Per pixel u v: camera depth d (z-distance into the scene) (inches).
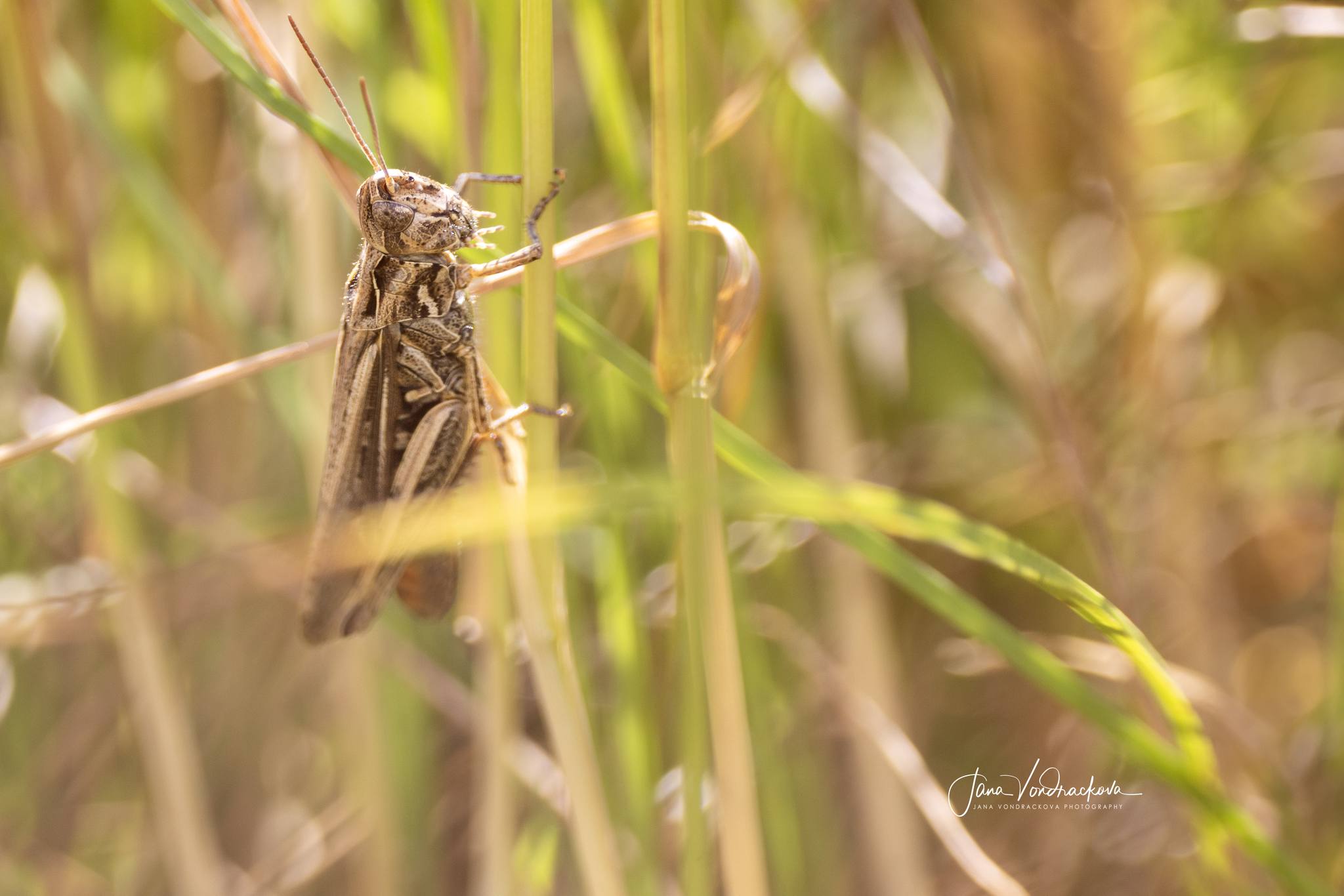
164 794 11.5
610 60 10.8
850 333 11.9
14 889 12.0
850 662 11.5
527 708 11.9
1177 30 11.7
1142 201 11.7
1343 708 11.7
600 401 11.0
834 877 11.7
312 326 11.3
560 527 10.7
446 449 11.0
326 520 10.9
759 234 11.3
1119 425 12.0
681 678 10.9
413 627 11.9
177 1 10.5
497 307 10.8
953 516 10.5
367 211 10.8
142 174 11.3
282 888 11.8
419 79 11.2
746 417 11.5
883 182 11.6
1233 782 11.5
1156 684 10.5
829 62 11.5
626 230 10.6
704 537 10.5
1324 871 11.5
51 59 11.2
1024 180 11.9
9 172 11.3
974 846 11.1
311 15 11.2
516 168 10.7
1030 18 11.6
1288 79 11.8
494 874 11.1
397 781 11.7
